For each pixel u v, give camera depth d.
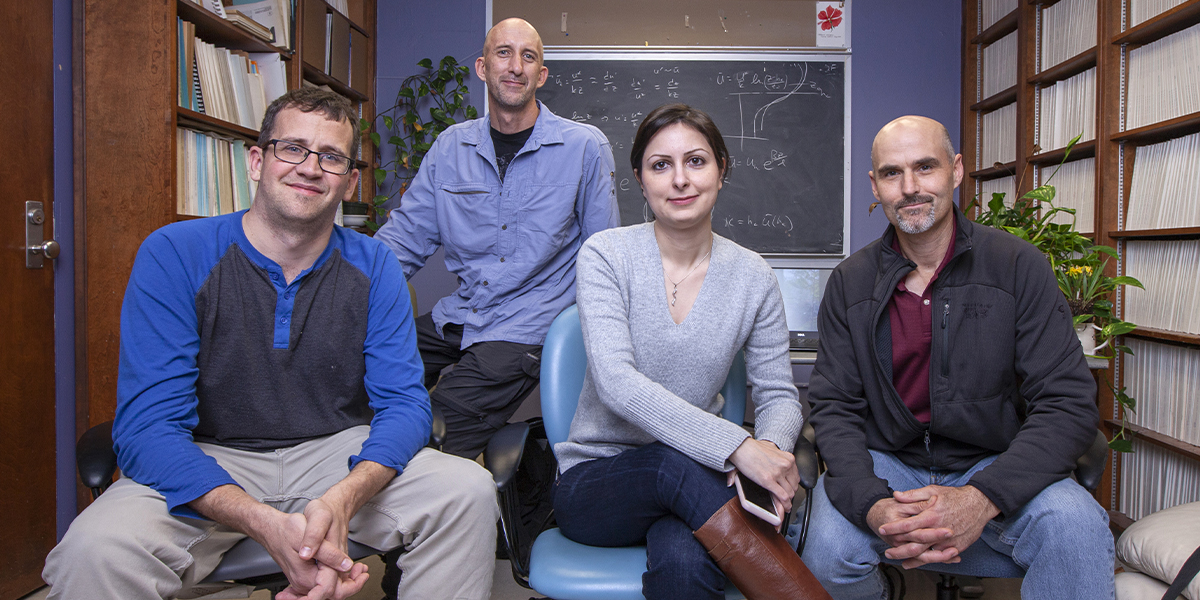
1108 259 2.55
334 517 1.14
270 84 2.75
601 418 1.45
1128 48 2.53
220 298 1.38
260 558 1.26
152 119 2.09
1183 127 2.26
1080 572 1.26
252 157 1.41
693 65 3.71
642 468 1.28
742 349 1.66
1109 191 2.55
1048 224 2.48
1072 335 1.46
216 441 1.41
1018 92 3.11
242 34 2.54
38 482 1.99
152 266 1.34
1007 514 1.32
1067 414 1.39
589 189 2.15
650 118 1.42
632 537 1.34
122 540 1.11
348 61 3.45
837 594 1.43
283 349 1.41
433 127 3.65
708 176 1.39
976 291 1.52
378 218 3.70
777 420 1.42
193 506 1.19
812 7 3.71
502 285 2.08
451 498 1.30
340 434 1.49
